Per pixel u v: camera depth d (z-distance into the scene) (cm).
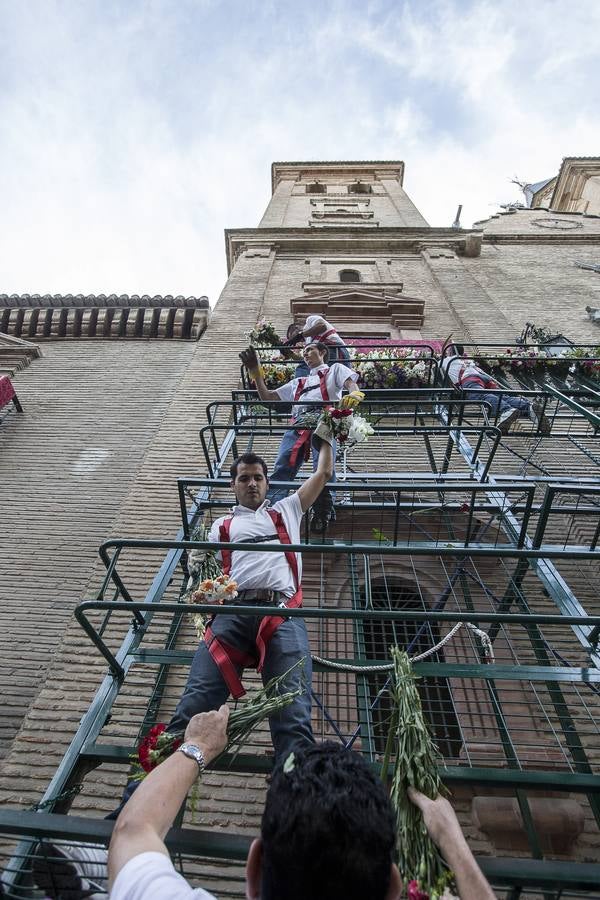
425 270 1595
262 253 1659
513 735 448
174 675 482
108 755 310
